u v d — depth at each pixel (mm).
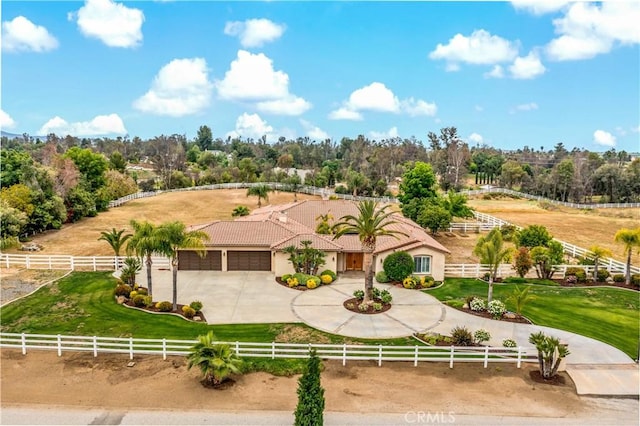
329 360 23453
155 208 81062
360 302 32062
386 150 151250
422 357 23719
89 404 19047
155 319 28734
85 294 33156
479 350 24578
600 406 19656
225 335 26438
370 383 21219
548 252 39844
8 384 20625
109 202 81000
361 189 102188
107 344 23359
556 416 18781
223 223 42500
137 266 34562
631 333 27594
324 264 38250
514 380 21781
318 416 16062
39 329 27016
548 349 21484
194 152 173000
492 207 92625
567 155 199875
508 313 30188
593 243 57812
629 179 110062
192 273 39062
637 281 36594
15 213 47531
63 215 60156
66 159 72750
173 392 20094
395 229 41812
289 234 40312
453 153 131875
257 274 39000
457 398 20031
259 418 18219
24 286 34906
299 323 28391
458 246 52844
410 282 35719
